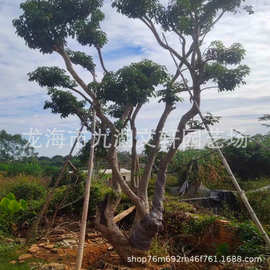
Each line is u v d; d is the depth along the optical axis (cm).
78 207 816
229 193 821
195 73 514
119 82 490
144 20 516
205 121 499
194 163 1068
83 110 621
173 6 497
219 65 497
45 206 664
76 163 767
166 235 616
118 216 658
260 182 1090
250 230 493
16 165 1998
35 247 605
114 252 570
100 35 551
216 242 555
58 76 557
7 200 721
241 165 1391
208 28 530
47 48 520
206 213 708
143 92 491
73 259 541
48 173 1877
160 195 518
